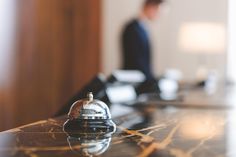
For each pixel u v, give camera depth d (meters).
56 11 3.66
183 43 5.04
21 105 3.16
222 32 5.53
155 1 3.76
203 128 1.23
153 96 2.52
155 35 5.70
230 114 1.67
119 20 5.75
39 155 0.81
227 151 0.89
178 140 1.01
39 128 1.14
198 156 0.84
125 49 3.77
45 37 3.49
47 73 3.53
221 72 5.55
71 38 3.93
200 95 2.85
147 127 1.24
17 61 3.09
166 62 5.70
